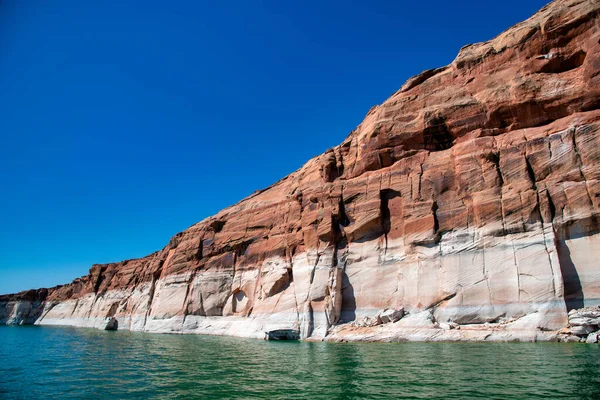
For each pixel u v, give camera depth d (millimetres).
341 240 41250
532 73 34031
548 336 25562
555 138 30750
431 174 36531
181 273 64000
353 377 18000
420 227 35156
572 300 26875
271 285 45781
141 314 69938
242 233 57000
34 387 19281
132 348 36781
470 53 38750
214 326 53938
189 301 59594
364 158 42219
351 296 37938
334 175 46250
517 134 33219
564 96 31578
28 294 130000
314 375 19141
